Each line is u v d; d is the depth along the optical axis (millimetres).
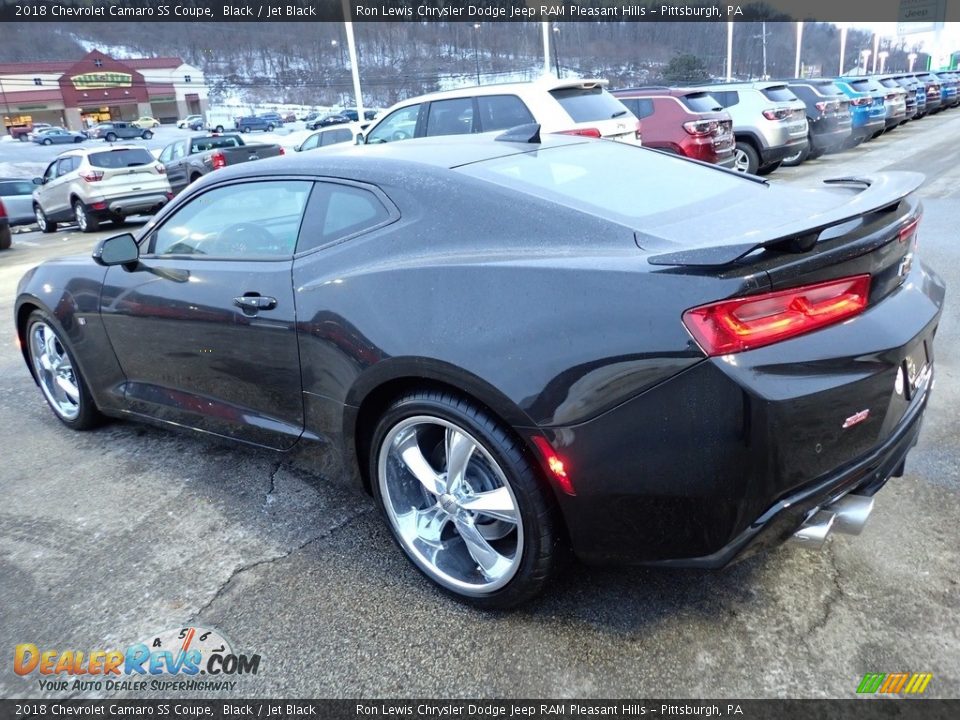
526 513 2113
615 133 8188
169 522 2984
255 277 2760
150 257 3291
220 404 3090
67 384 3969
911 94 22547
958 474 2904
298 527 2896
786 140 12719
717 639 2143
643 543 2021
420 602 2408
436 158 2662
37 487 3357
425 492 2510
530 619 2283
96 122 80625
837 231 1967
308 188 2738
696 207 2391
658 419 1873
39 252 12016
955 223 7512
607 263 1981
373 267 2412
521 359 2012
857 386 1921
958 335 4426
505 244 2234
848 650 2064
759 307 1817
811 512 1985
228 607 2432
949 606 2197
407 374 2238
